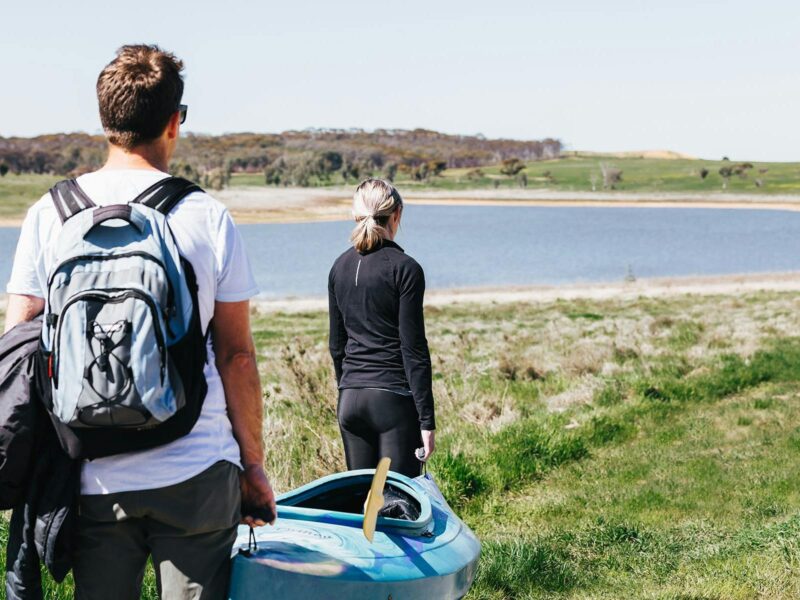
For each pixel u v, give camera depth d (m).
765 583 5.36
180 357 2.33
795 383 13.42
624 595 5.39
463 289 56.16
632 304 40.31
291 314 39.19
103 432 2.30
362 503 3.92
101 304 2.24
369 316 4.92
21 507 2.50
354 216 5.03
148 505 2.40
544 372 15.29
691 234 115.38
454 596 3.31
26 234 2.54
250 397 2.64
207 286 2.48
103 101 2.56
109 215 2.37
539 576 5.68
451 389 12.02
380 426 4.92
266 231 124.62
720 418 11.19
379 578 2.99
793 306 34.25
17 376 2.37
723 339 19.52
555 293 52.19
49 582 4.55
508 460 8.73
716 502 7.71
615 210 183.38
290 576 2.84
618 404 11.95
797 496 7.81
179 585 2.52
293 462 7.67
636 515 7.40
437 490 4.09
